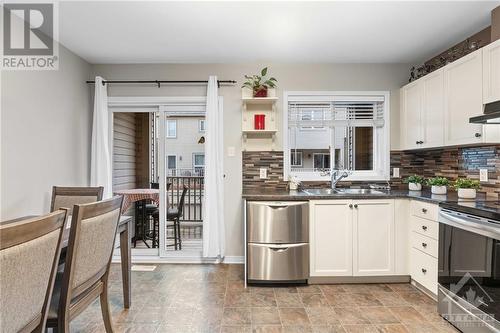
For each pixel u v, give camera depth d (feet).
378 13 8.16
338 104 12.44
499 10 7.77
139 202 13.17
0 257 2.96
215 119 11.78
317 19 8.49
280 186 12.16
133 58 11.55
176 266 11.68
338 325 7.33
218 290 9.39
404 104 11.75
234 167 12.12
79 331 7.04
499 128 7.49
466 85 8.25
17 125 8.13
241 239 12.12
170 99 12.17
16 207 8.04
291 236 9.64
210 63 12.12
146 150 13.23
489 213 6.22
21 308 3.40
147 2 7.58
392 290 9.40
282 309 8.16
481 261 6.40
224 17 8.36
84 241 4.87
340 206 9.83
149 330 7.09
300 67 12.19
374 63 12.16
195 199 14.01
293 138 12.48
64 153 10.32
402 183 12.17
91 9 7.91
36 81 8.91
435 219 8.32
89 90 12.01
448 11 8.06
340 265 9.83
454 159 10.32
